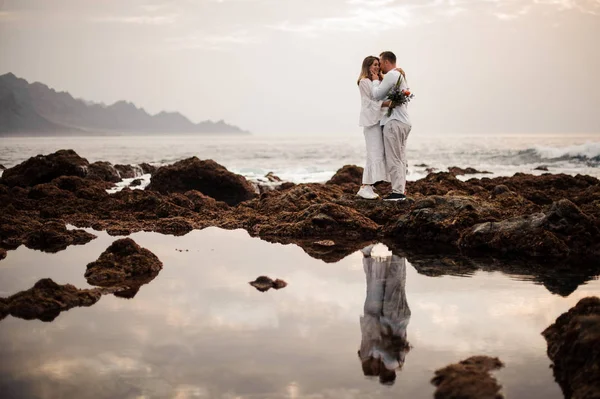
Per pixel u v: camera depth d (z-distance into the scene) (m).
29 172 18.50
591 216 10.19
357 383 4.41
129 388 4.35
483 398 4.07
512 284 7.12
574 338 4.55
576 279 7.34
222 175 17.23
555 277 7.45
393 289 6.96
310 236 10.83
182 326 5.66
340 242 10.19
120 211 13.42
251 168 29.58
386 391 4.28
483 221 10.26
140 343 5.22
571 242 9.02
